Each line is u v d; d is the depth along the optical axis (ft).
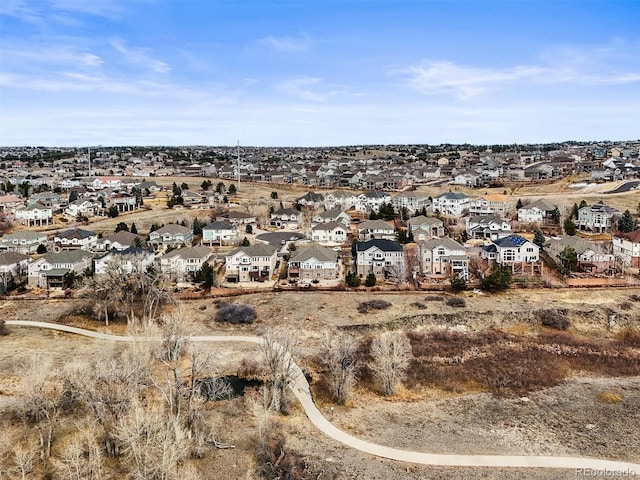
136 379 182.39
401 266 346.13
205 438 182.70
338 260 391.86
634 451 177.68
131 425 158.92
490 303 303.27
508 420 199.93
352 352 229.66
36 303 320.29
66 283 347.36
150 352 211.00
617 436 187.42
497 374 235.61
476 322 284.61
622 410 206.08
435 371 238.27
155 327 253.24
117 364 205.16
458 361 247.50
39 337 271.90
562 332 275.39
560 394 219.82
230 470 167.94
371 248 355.77
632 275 338.13
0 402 203.72
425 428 194.39
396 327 280.31
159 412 177.88
